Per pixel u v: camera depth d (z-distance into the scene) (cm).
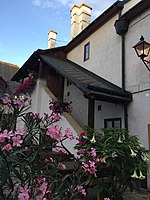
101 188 341
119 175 351
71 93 971
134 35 678
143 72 611
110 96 583
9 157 179
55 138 201
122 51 711
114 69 750
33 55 966
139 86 617
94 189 346
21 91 385
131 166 346
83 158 233
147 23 633
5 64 1752
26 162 196
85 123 822
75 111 911
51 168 223
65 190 198
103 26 871
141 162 352
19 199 162
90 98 546
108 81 770
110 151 335
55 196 190
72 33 1223
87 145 343
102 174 354
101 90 586
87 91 542
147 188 496
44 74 1067
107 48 816
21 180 185
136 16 682
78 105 898
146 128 568
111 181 361
